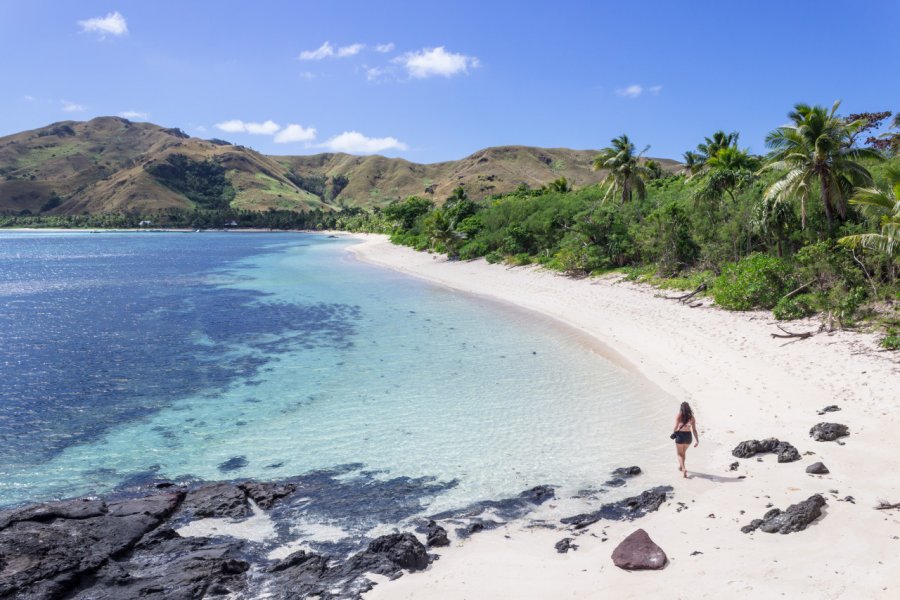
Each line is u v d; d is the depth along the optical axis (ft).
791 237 95.66
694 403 54.13
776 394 52.80
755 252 102.01
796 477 36.50
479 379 65.82
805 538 29.19
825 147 85.92
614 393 59.16
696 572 27.32
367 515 36.42
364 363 74.38
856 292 72.33
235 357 79.00
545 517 35.27
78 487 41.34
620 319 92.99
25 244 412.77
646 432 48.37
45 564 29.17
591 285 124.77
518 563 29.91
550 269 148.87
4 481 42.29
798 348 64.69
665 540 30.91
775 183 90.89
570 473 41.34
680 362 67.21
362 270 202.69
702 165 190.39
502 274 157.38
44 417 56.08
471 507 36.99
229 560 30.50
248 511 37.09
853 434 42.04
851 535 29.01
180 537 33.73
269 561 31.40
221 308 121.80
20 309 122.42
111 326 102.47
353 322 103.14
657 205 146.00
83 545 31.76
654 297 104.12
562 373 67.21
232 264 236.63
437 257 215.92
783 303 78.18
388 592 27.58
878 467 36.52
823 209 92.22
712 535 30.76
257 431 51.72
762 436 44.24
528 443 47.16
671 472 40.22
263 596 27.71
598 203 166.61
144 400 61.05
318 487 40.57
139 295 143.74
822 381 53.93
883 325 65.21
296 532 34.60
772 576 26.32
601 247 141.90
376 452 46.34
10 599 26.30
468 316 106.42
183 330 98.32
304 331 95.96
